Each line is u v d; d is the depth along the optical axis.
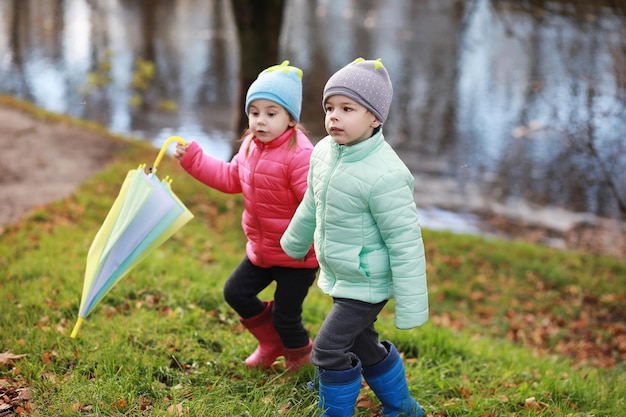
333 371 2.96
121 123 15.75
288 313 3.51
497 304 8.04
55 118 12.05
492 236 10.83
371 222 2.88
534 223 11.51
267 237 3.36
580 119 10.12
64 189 8.41
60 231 6.65
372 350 3.15
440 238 9.65
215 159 3.52
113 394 3.25
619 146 11.53
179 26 25.39
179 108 17.12
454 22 27.02
